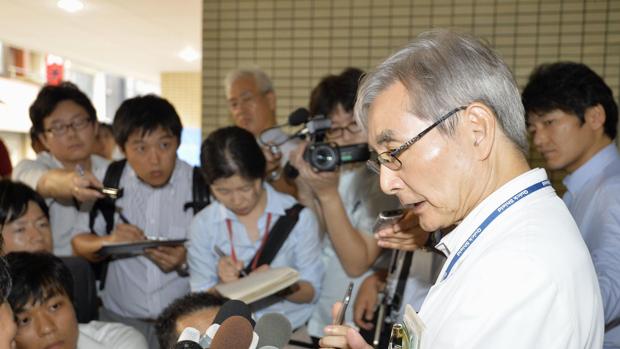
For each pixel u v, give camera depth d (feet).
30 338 3.89
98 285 6.30
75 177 5.62
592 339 2.17
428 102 2.19
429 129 2.19
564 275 2.02
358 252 4.99
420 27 9.62
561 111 4.45
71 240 6.18
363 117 2.50
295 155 5.14
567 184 4.79
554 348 1.97
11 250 5.06
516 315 1.97
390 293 4.50
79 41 19.36
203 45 10.43
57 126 6.54
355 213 5.44
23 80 22.84
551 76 4.55
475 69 2.20
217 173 4.79
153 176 5.78
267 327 2.53
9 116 22.56
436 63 2.22
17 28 17.25
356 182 5.45
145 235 6.01
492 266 2.07
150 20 15.97
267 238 5.17
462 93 2.18
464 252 2.31
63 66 23.88
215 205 5.40
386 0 9.71
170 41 19.20
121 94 31.19
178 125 5.92
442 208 2.36
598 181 4.38
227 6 10.29
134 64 25.09
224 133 4.91
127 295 6.02
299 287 5.07
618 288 3.77
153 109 5.67
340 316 2.82
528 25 9.25
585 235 4.33
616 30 8.95
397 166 2.34
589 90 4.40
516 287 1.99
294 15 10.06
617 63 8.98
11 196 5.05
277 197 5.40
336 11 9.91
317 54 10.03
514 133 2.26
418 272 4.35
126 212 6.13
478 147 2.21
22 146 24.47
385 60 2.41
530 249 2.04
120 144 5.84
